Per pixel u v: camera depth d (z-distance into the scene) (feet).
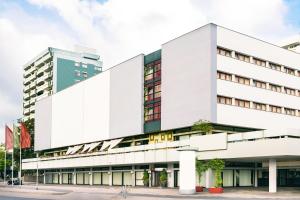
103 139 236.02
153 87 200.03
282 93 203.21
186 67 177.58
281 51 205.36
